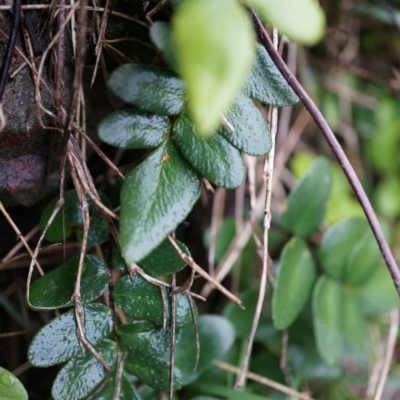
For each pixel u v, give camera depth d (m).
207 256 0.57
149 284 0.47
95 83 0.49
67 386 0.46
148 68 0.47
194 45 0.39
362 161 0.69
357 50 0.66
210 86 0.39
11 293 0.54
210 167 0.46
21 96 0.47
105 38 0.49
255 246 0.57
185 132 0.46
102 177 0.53
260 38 0.46
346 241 0.54
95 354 0.47
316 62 0.63
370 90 0.67
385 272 0.56
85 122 0.50
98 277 0.47
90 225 0.48
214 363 0.53
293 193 0.53
